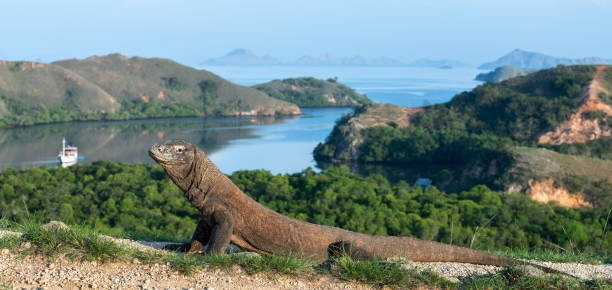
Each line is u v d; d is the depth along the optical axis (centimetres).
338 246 1092
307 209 6500
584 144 17500
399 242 1116
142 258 930
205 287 870
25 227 1109
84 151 19888
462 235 5262
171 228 5266
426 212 6162
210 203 1068
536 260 1430
